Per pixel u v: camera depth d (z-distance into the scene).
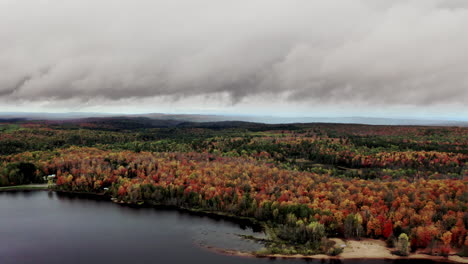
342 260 123.94
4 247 141.12
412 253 127.69
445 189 177.00
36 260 129.38
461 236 128.38
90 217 179.12
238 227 162.00
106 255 133.50
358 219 143.62
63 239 149.12
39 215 181.88
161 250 137.12
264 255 130.50
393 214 148.62
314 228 141.00
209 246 140.00
